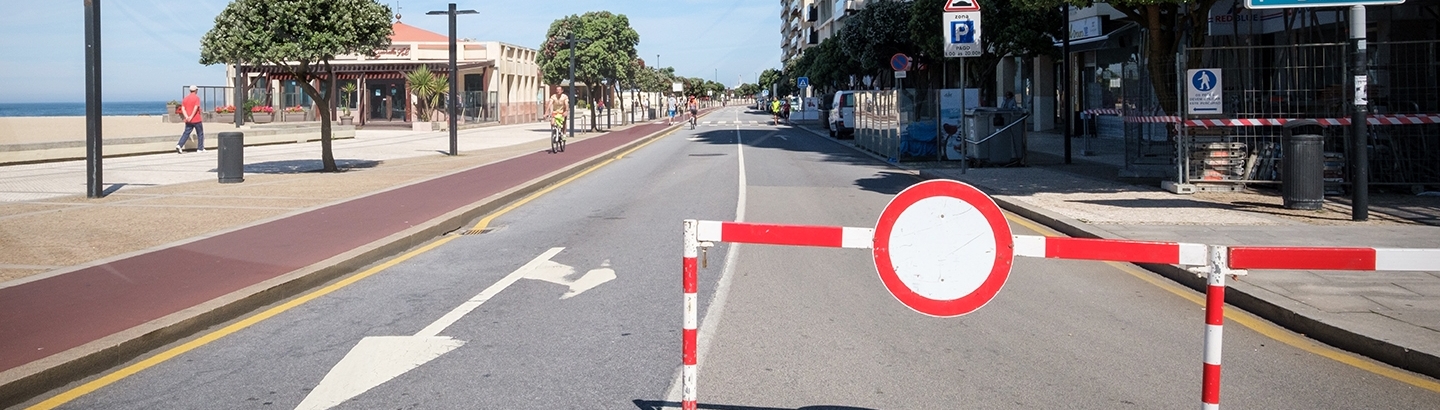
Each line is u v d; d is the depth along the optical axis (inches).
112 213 512.4
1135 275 356.5
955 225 164.7
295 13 722.8
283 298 319.9
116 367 237.1
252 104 1930.4
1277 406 204.5
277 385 221.5
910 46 1643.7
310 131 1461.6
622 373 230.2
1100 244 160.9
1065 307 302.8
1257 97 594.9
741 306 304.7
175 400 210.7
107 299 295.3
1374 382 220.8
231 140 697.6
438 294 326.3
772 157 1085.8
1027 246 163.0
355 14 748.0
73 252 384.8
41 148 928.9
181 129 1572.3
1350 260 153.7
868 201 619.5
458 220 509.7
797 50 4712.1
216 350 253.0
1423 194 562.9
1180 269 341.4
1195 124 585.9
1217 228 441.7
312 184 693.3
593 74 1846.7
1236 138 599.8
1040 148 1125.1
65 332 252.7
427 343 258.5
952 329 274.1
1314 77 588.1
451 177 761.6
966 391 215.2
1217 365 155.6
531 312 297.1
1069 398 210.1
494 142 1448.1
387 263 390.9
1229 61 663.1
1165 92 639.8
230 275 335.3
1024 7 660.1
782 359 242.2
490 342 259.9
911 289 165.6
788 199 633.0
